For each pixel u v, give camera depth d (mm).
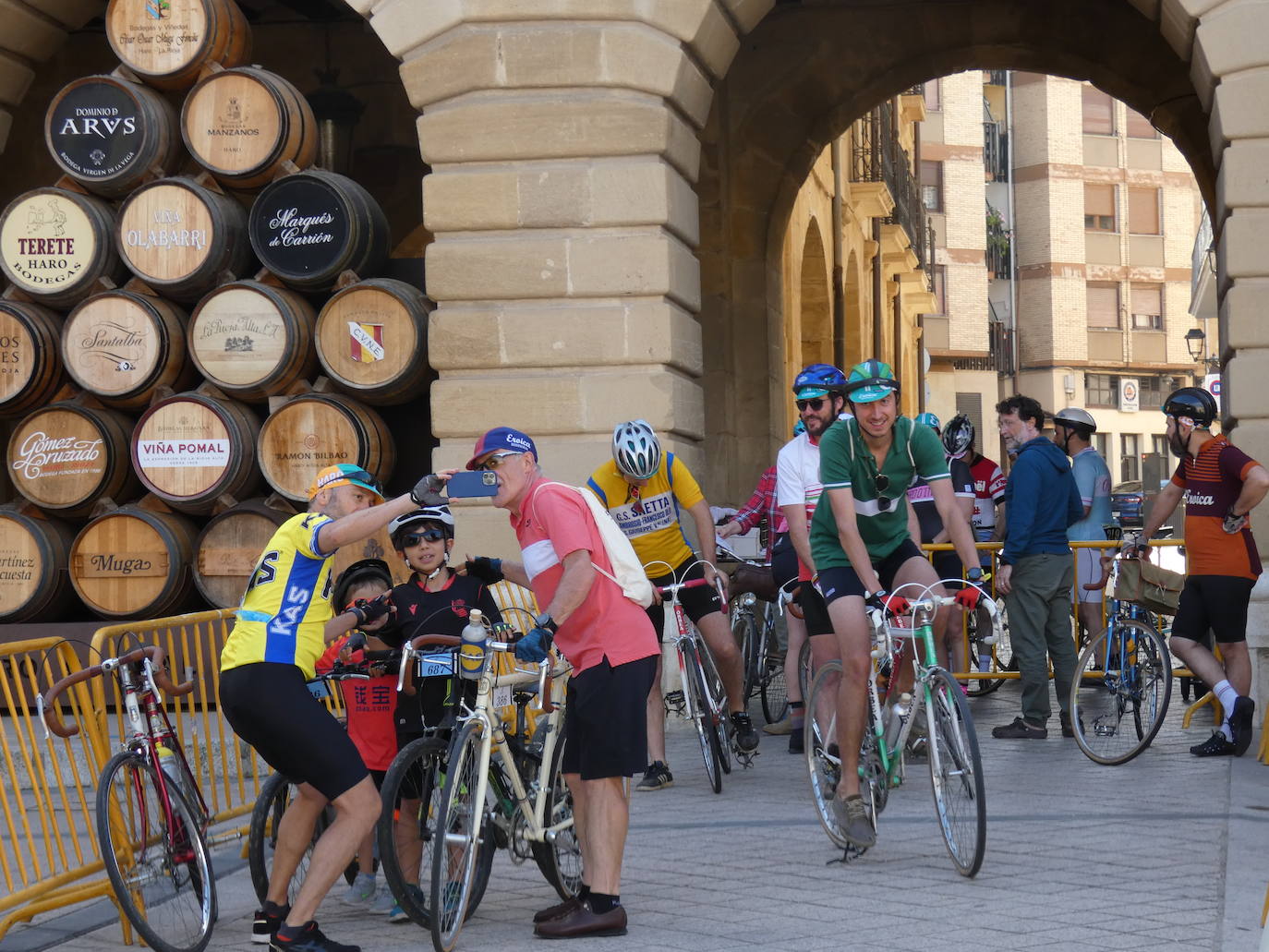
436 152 14797
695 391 15352
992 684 18000
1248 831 9766
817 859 9508
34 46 16984
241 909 9102
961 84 70625
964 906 8195
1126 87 22422
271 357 15102
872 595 9047
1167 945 7328
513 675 8688
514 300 14664
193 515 15672
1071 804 10797
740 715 12648
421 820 8352
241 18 16094
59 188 15766
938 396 69500
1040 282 84750
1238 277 13922
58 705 8281
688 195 15336
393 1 14875
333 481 8203
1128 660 12625
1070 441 16844
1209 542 12812
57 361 15703
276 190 15219
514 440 8156
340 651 8820
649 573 12102
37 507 15680
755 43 23484
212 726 12930
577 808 8359
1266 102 13789
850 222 33594
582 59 14570
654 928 8094
